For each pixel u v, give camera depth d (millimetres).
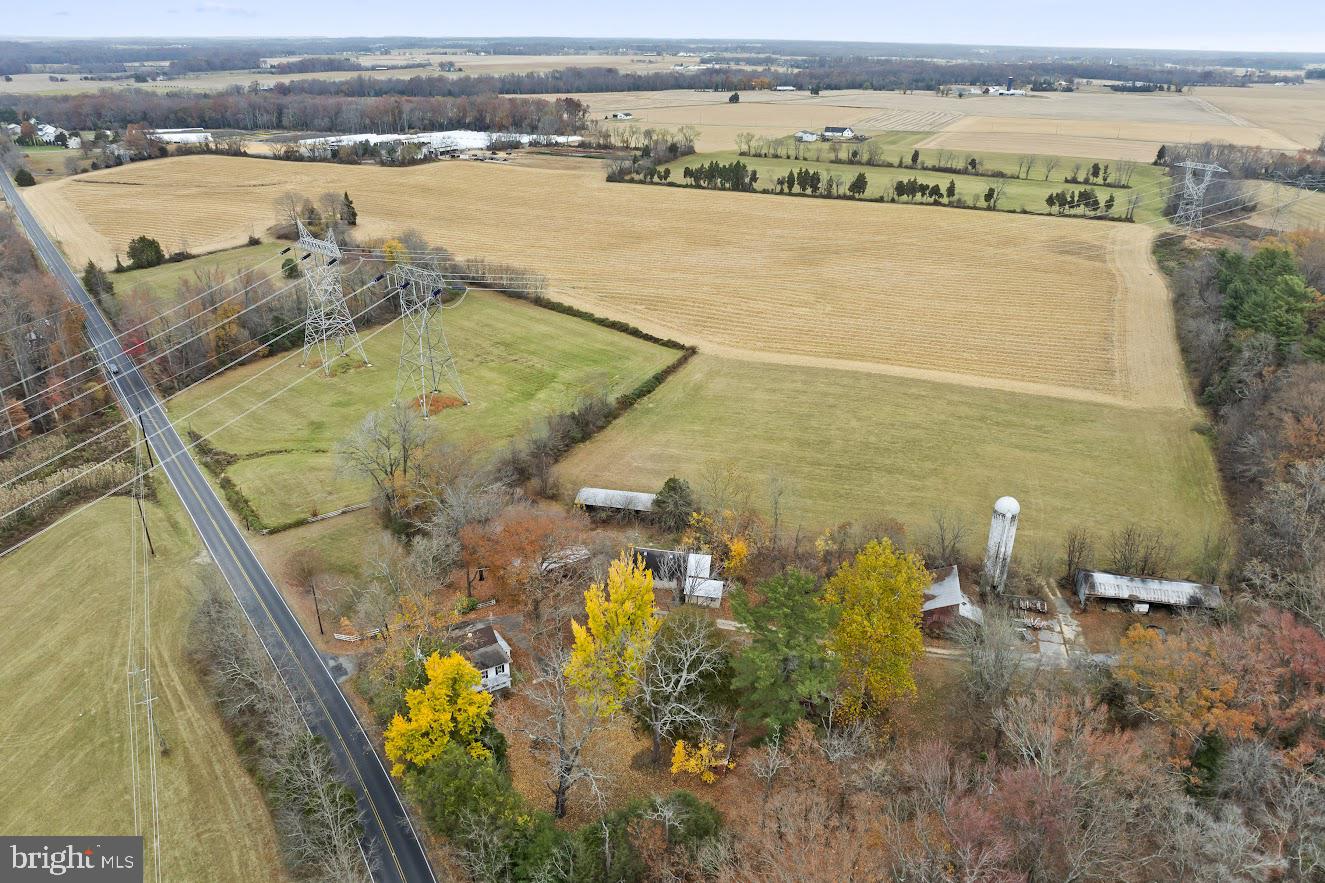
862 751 57906
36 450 110000
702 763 60844
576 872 49969
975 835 46531
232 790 61812
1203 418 115688
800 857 46312
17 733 66812
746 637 74562
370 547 86938
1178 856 45906
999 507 76625
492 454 104562
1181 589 77562
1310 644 56969
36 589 83750
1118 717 62688
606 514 94250
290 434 115000
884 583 61531
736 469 104000
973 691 63688
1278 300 117500
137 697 70188
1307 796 47719
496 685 69875
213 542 91188
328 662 74375
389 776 63062
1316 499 76750
